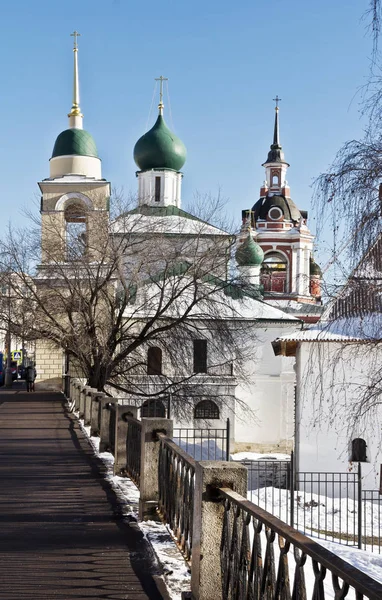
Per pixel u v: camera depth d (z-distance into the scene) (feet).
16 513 31.40
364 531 67.92
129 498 34.63
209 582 19.42
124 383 120.67
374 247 42.11
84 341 108.78
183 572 22.53
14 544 26.12
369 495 97.81
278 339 100.48
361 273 43.93
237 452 153.07
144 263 113.19
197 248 116.47
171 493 27.43
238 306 156.87
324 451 100.27
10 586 21.30
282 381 155.22
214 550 19.43
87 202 157.89
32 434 65.51
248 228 192.85
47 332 112.68
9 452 52.44
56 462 47.16
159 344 123.95
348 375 92.53
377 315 45.39
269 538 15.46
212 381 144.87
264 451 153.79
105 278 111.34
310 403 99.66
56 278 113.60
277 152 230.68
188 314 117.70
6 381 177.99
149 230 114.83
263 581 15.53
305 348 98.02
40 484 38.75
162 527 28.53
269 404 154.92
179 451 25.81
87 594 20.61
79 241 115.75
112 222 114.11
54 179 158.81
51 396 132.87
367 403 48.19
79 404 86.99
